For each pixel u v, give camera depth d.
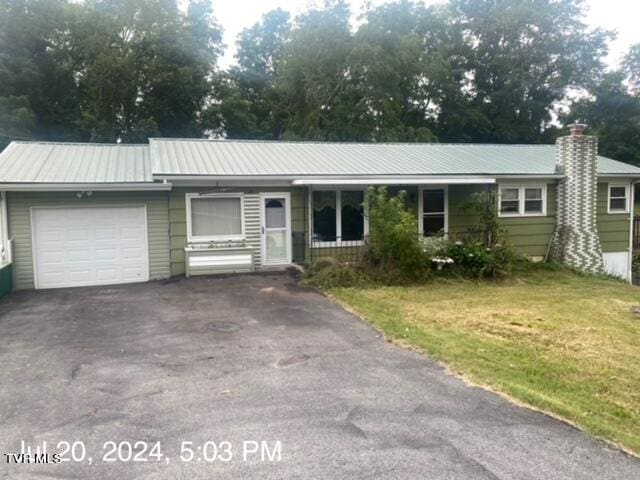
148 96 32.19
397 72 34.66
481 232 14.17
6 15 27.92
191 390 5.05
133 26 32.28
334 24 33.91
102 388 5.12
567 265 14.70
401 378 5.40
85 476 3.49
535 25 41.19
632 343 7.13
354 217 13.91
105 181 11.45
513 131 41.34
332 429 4.16
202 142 15.91
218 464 3.62
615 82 39.66
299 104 35.31
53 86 30.89
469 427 4.21
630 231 16.58
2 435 4.11
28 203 11.35
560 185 15.30
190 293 10.34
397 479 3.42
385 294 10.29
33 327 7.74
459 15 44.75
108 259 12.04
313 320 8.07
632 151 38.28
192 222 12.52
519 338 7.26
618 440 4.03
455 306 9.34
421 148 17.67
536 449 3.85
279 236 13.34
